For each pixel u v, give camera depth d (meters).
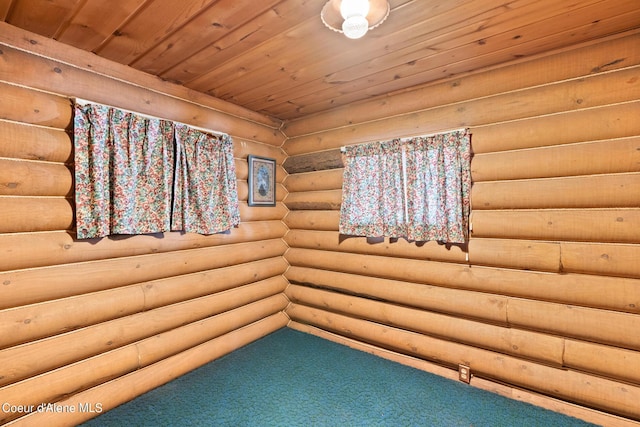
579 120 1.96
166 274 2.44
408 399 2.25
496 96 2.27
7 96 1.66
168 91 2.46
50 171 1.83
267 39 1.85
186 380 2.47
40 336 1.79
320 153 3.27
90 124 1.94
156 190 2.30
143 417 2.03
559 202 2.04
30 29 1.73
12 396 1.68
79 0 1.48
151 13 1.59
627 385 1.87
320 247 3.34
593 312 1.96
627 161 1.83
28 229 1.75
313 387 2.39
